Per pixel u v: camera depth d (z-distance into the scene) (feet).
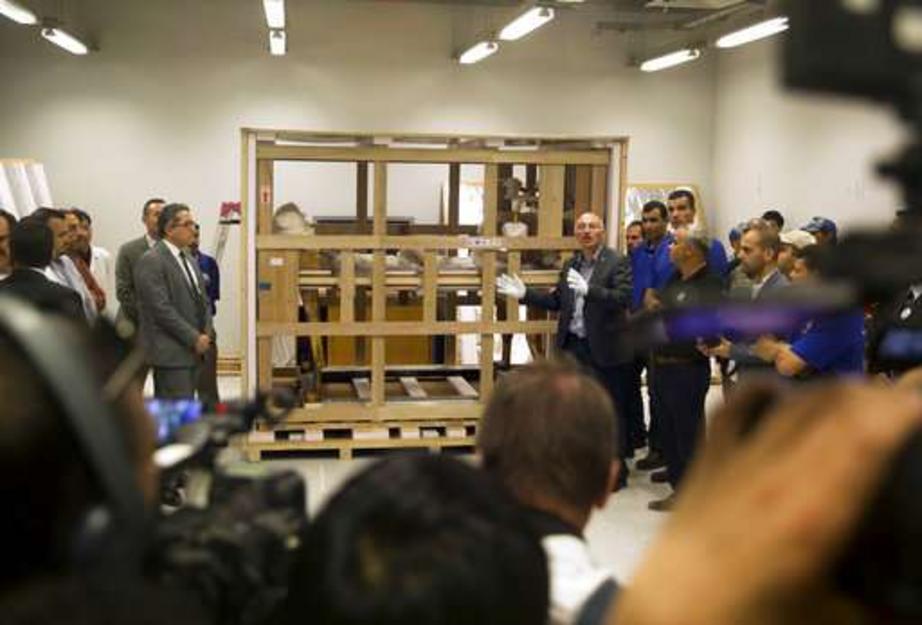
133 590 1.47
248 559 2.35
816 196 25.27
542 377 4.03
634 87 31.30
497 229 17.95
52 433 1.41
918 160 1.08
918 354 1.65
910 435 1.12
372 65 29.76
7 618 1.34
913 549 1.08
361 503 2.17
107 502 1.47
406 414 17.76
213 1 28.68
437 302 18.30
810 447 1.18
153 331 15.07
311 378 17.65
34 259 11.01
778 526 1.16
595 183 17.70
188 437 2.75
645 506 15.46
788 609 1.16
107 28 28.35
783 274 12.82
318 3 29.19
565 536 3.55
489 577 2.05
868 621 1.14
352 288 17.28
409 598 2.00
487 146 17.44
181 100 28.94
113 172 28.84
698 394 14.40
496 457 3.84
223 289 29.17
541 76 30.76
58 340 1.49
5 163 23.97
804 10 1.05
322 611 2.03
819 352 10.66
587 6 29.84
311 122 29.66
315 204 30.17
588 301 16.03
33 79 28.22
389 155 16.90
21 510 1.38
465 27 29.94
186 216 15.34
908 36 1.04
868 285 1.18
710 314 1.39
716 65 31.58
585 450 3.80
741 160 29.94
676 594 1.19
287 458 17.72
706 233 31.50
